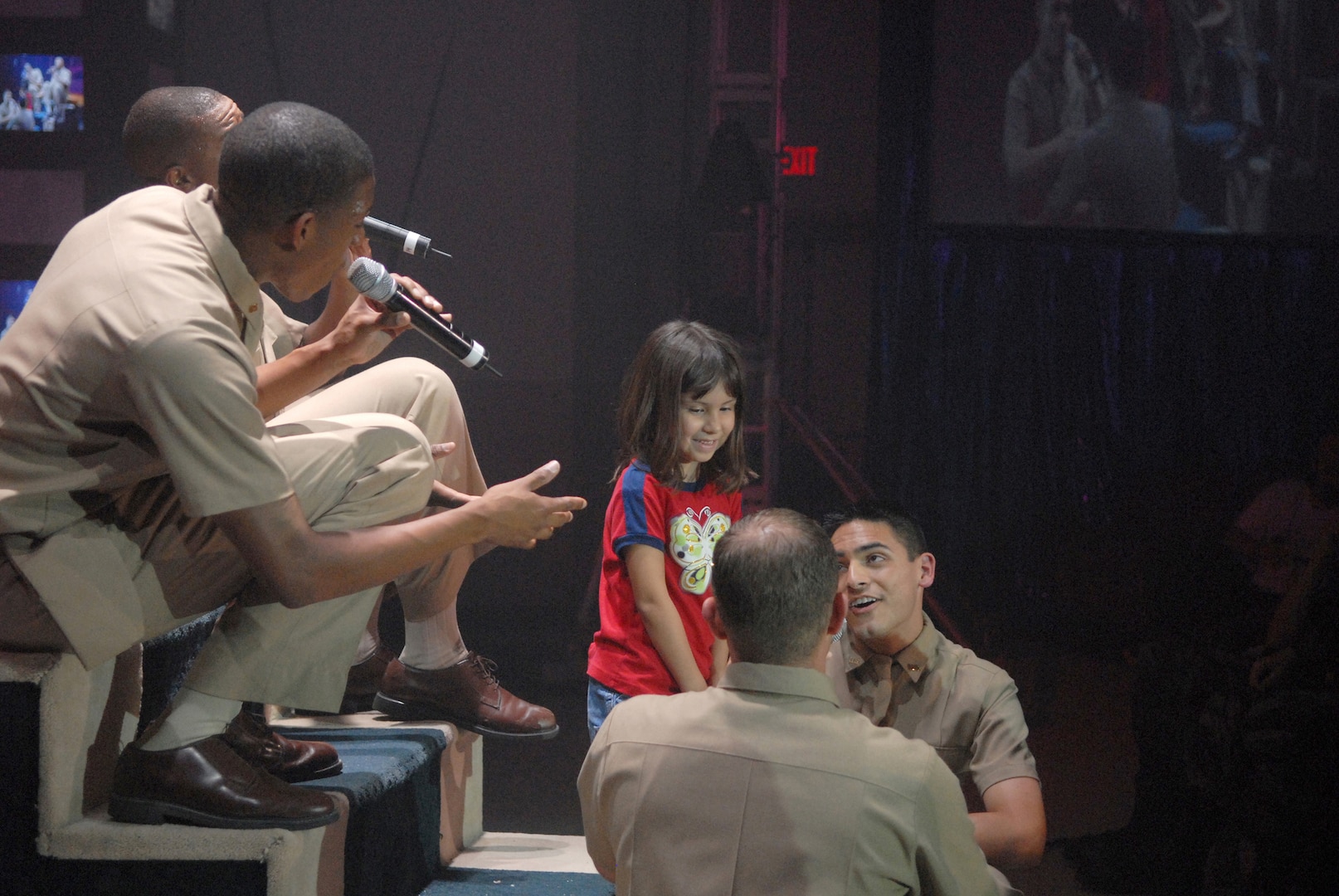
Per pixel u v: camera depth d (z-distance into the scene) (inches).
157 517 71.1
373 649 105.9
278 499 66.2
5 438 67.4
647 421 99.4
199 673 71.4
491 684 100.2
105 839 68.5
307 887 70.6
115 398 65.9
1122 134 304.2
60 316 66.7
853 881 62.4
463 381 362.9
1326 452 253.8
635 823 66.2
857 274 391.5
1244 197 308.8
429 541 71.4
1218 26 303.6
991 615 303.6
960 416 310.2
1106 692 266.1
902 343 303.9
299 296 73.6
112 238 68.8
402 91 356.8
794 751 64.5
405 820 88.6
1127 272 310.5
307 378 78.7
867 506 91.9
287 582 67.2
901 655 91.2
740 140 338.0
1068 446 313.3
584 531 362.3
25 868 68.7
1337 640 148.3
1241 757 150.2
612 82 361.7
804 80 379.9
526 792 213.6
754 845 63.3
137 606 70.7
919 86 297.1
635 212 365.7
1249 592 275.9
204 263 68.9
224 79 350.3
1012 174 303.4
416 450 78.7
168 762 69.6
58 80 255.1
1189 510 299.3
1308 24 305.1
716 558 68.8
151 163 84.0
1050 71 301.1
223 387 64.4
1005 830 83.2
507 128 359.9
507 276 362.3
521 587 360.8
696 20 371.2
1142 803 173.2
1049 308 309.3
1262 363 314.3
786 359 392.8
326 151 68.1
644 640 99.1
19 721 68.4
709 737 65.9
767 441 350.9
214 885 68.7
